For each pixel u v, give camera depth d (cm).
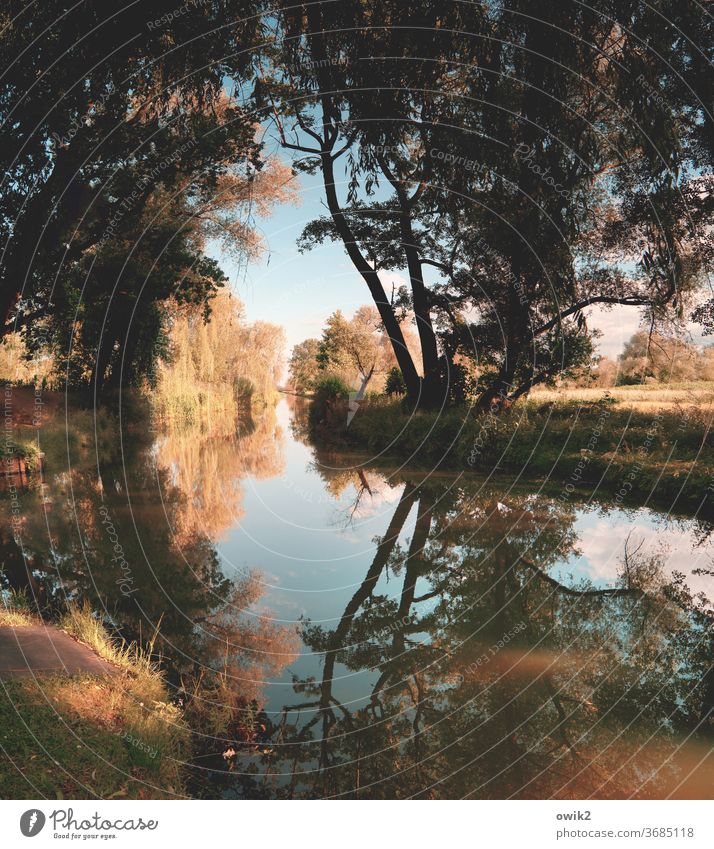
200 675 397
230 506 959
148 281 1455
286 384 3434
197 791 282
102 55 726
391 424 1670
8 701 301
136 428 2086
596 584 577
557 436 1240
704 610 507
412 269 1655
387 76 1211
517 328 1355
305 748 318
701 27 1042
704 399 1305
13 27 693
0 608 451
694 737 329
